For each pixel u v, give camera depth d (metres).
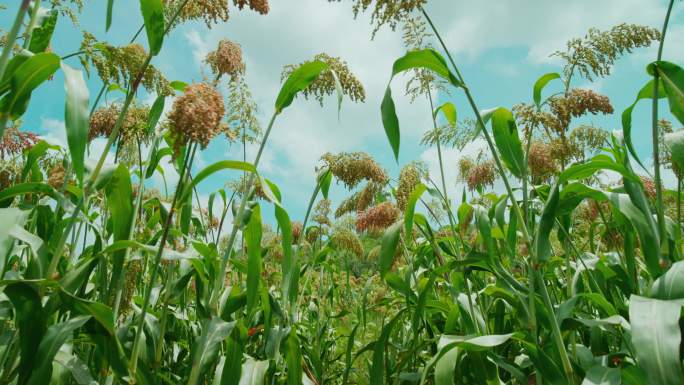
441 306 1.33
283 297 1.14
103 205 1.30
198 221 1.58
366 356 1.91
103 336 0.78
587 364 0.99
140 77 0.89
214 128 0.79
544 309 1.02
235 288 1.19
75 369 0.82
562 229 1.24
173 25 1.18
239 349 1.00
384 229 1.52
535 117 1.09
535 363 0.90
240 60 1.32
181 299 1.38
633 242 1.11
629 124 1.03
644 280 1.36
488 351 1.02
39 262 0.76
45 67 0.78
